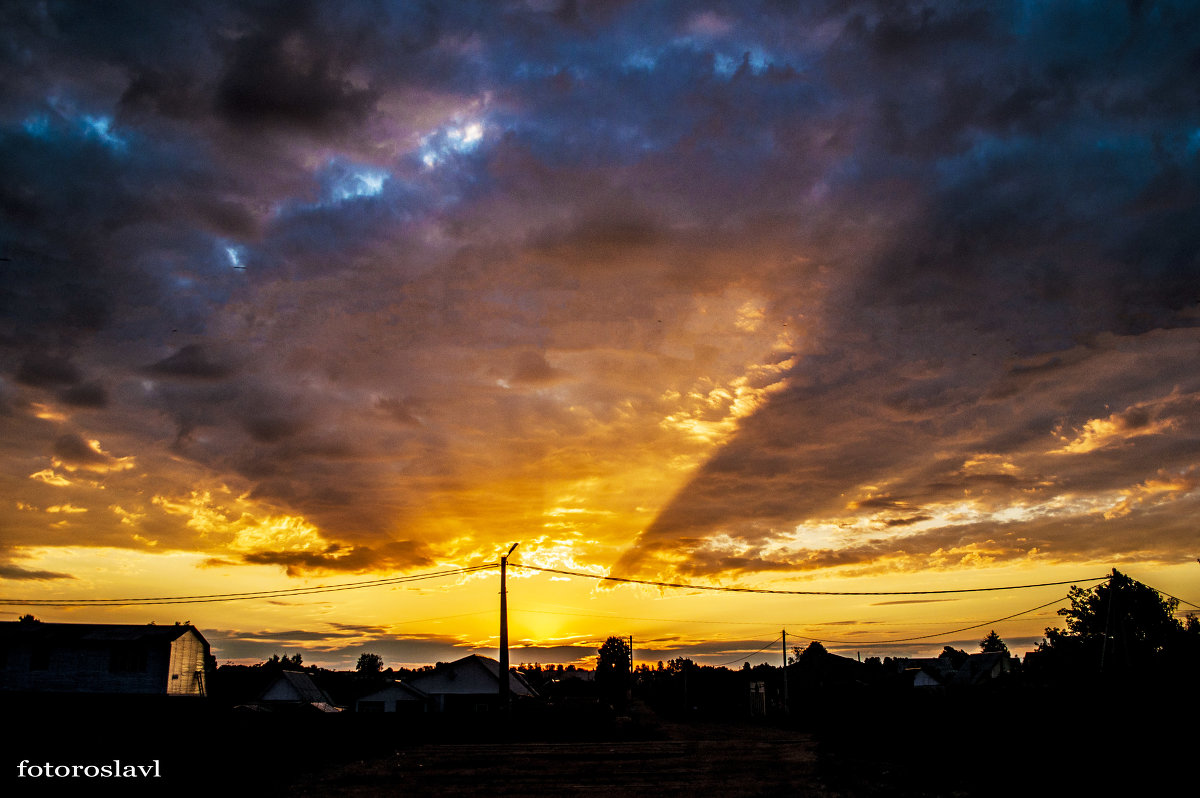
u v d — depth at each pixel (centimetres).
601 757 2794
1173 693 1639
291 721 3180
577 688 9512
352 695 6700
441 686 5884
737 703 7938
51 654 4369
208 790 1881
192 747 2725
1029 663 5128
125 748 2627
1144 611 5044
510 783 2036
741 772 2247
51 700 3625
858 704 3888
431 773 2292
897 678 7731
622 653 9494
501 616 3841
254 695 5709
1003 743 2133
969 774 2000
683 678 8088
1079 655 4784
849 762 2491
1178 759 1539
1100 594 5272
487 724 3691
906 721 3089
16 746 2558
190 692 4784
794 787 1891
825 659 8275
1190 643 2912
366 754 2953
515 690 6475
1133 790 1530
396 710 5725
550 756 2855
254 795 1817
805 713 5328
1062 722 1858
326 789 1933
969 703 2405
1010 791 1681
